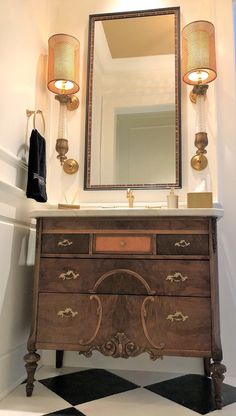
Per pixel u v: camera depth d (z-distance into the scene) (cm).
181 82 208
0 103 157
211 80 194
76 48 211
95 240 155
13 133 170
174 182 199
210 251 146
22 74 182
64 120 210
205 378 175
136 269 150
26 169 184
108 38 221
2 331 155
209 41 193
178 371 184
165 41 214
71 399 149
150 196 201
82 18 224
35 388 161
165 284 147
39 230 160
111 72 218
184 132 203
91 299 150
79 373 181
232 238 193
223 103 204
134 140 209
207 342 141
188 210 147
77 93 217
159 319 145
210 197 165
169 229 150
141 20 219
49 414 135
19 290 173
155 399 150
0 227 154
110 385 165
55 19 225
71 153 212
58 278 154
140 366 188
